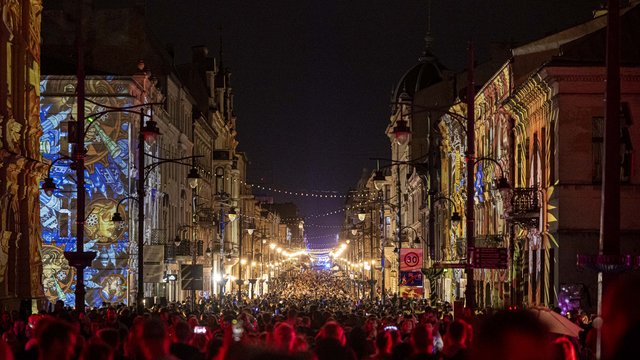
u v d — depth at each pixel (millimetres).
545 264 37219
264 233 134250
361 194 122812
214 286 82125
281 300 69125
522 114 41344
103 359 8922
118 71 60500
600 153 35281
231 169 97875
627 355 3592
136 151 53750
